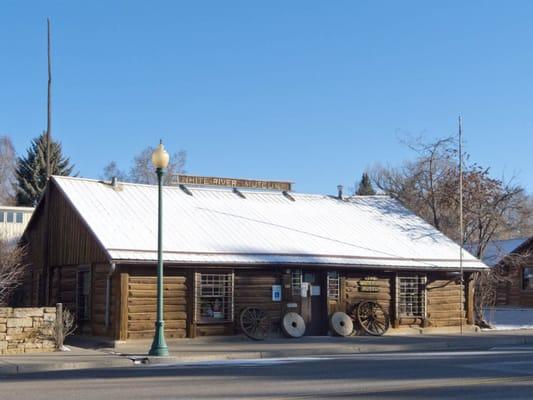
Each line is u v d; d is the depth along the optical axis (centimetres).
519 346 2512
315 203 3331
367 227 3206
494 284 4106
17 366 1797
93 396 1205
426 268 2977
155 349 2028
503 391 1275
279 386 1341
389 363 1806
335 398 1185
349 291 2861
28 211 5425
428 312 3019
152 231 2581
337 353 2264
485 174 3806
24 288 3136
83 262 2592
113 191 2834
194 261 2475
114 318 2392
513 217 5581
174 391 1269
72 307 2662
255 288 2655
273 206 3166
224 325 2562
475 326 3127
